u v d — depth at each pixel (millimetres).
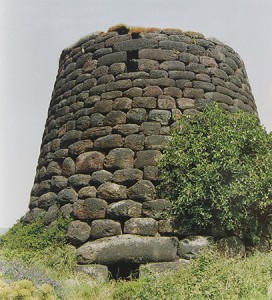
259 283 6879
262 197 9328
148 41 10703
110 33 11070
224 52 11539
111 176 9672
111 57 10758
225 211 9016
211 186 9094
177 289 6895
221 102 10789
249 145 9688
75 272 8750
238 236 9328
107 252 8852
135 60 10586
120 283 8422
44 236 9688
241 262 7953
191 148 9492
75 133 10547
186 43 10945
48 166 10969
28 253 9422
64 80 11695
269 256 8375
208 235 9062
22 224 11133
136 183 9469
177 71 10562
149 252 8750
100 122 10266
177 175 9375
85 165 10008
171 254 8789
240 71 11969
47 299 5945
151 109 10148
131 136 9891
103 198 9516
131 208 9242
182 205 9141
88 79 10914
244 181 9180
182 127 9891
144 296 6887
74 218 9617
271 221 9750
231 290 6676
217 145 9383
